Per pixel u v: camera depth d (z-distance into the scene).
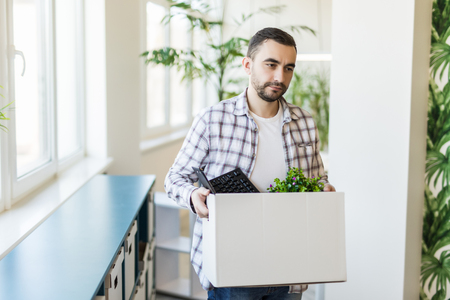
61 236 1.61
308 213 1.18
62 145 2.94
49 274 1.27
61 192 2.27
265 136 1.43
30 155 2.34
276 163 1.44
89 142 3.29
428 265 2.25
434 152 2.18
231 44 4.25
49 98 2.55
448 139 2.11
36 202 2.07
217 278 1.13
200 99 6.48
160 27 5.00
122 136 3.37
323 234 1.19
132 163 3.45
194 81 6.23
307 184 1.25
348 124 2.30
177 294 3.23
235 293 1.43
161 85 5.21
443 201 2.15
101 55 3.19
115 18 3.24
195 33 5.95
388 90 2.17
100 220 1.83
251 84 1.41
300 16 5.67
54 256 1.41
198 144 1.43
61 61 2.90
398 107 2.14
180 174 1.44
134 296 2.08
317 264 1.19
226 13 5.92
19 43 2.15
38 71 2.46
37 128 2.44
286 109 1.47
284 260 1.17
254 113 1.45
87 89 3.24
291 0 5.68
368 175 2.25
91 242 1.55
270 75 1.31
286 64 1.30
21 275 1.26
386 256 2.22
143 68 4.66
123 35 3.31
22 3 2.19
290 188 1.25
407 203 2.14
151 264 2.68
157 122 5.17
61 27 2.88
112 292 1.52
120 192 2.33
